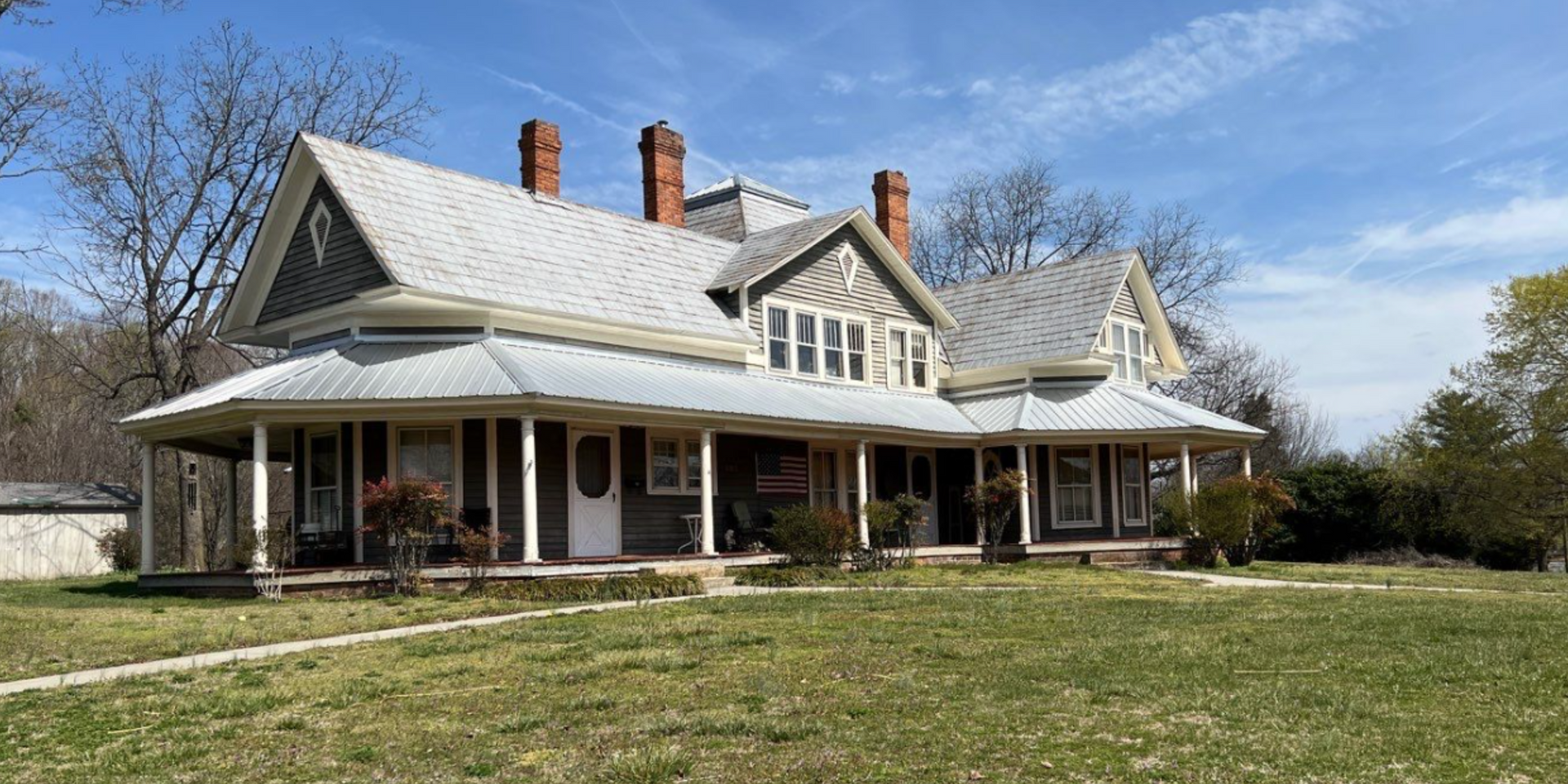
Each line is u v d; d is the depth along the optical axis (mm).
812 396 25516
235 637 13305
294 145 21766
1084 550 26891
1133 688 9438
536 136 26469
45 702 9672
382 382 19047
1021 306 31141
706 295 25906
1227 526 26172
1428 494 40219
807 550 21938
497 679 10344
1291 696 9133
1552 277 40000
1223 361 51312
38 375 46781
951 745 7711
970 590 18312
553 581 18156
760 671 10398
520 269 22312
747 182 32844
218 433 21078
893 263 29125
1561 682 9703
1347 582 21344
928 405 28766
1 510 30359
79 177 32500
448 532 20219
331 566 19516
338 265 21625
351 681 10328
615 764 7242
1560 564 47656
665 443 23203
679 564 20469
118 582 23875
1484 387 41000
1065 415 27797
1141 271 31359
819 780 6992
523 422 18844
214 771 7512
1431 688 9500
